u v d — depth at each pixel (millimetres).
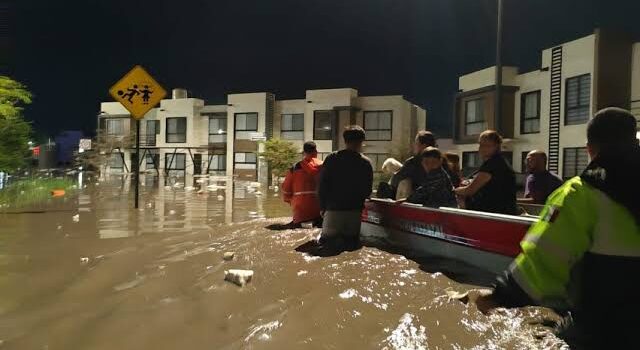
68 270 5531
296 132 40594
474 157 28016
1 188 14812
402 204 6191
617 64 21250
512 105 25828
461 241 5133
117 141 39875
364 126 37625
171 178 33250
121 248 6598
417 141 6770
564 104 22672
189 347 3445
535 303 2473
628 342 2334
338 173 6191
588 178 2363
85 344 3590
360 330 3441
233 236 7078
